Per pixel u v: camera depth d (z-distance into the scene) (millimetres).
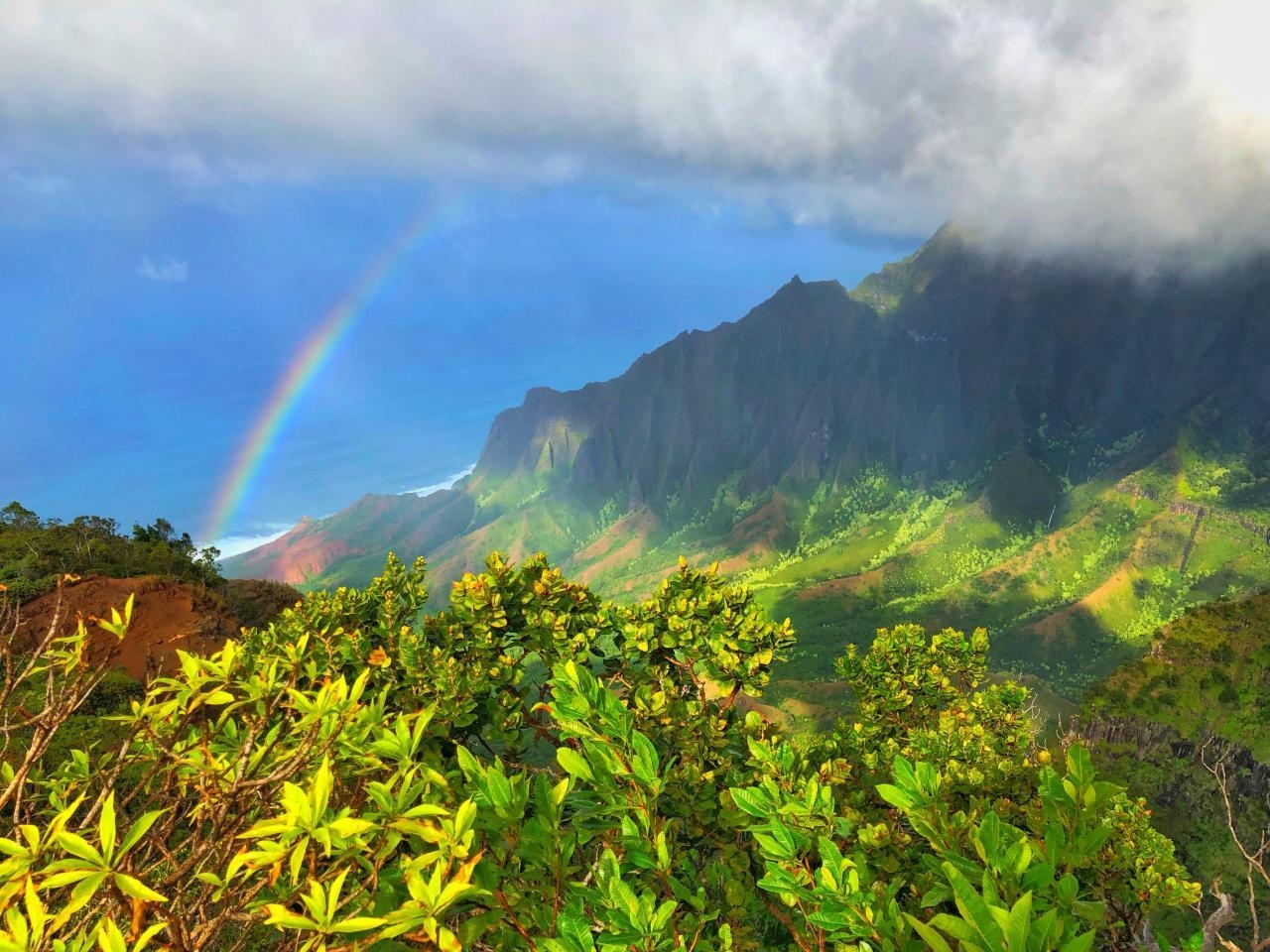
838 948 1943
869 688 10852
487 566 6887
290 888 2260
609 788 2301
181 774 2426
